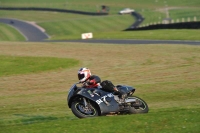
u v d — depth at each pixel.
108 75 101.75
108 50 141.62
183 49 133.12
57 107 65.44
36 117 54.88
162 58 120.19
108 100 43.03
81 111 43.44
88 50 144.25
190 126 37.16
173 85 81.75
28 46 159.88
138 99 44.72
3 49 153.88
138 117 40.81
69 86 90.88
